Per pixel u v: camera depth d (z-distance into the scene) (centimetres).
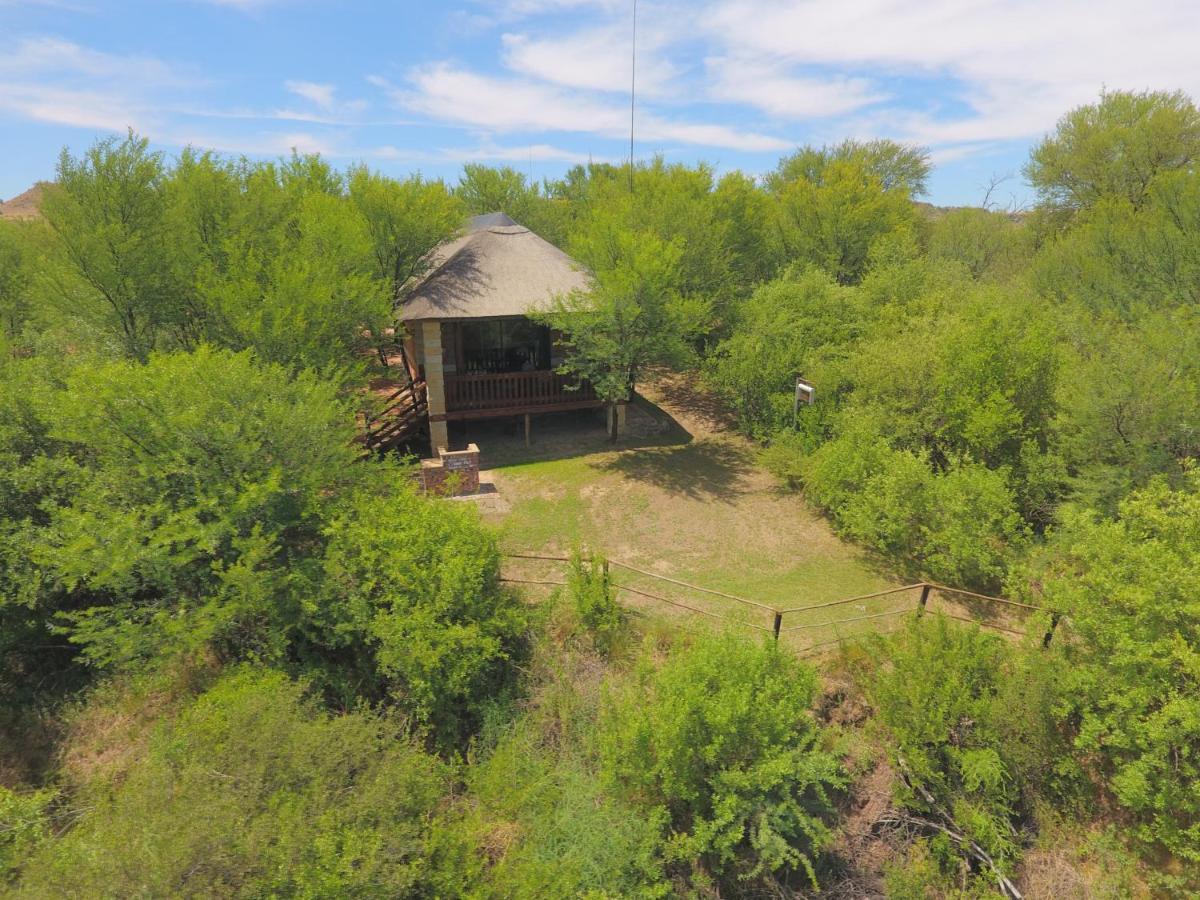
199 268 1531
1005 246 3266
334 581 1054
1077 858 924
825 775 877
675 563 1391
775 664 944
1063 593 980
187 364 1128
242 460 1097
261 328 1438
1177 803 842
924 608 1159
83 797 953
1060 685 945
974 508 1323
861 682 1064
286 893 653
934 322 1795
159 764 779
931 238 3588
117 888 610
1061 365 1536
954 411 1509
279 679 928
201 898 608
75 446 1160
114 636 984
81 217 1477
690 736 884
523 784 952
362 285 1600
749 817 878
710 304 1794
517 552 1407
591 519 1551
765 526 1535
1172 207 2175
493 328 2017
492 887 788
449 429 2070
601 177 3403
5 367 1274
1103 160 2892
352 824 737
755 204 2531
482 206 3347
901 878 891
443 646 981
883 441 1488
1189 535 945
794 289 2120
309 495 1148
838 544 1470
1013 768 969
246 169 1750
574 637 1153
